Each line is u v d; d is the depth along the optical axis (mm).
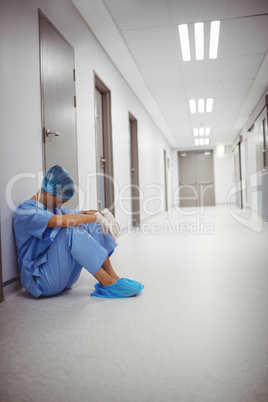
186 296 1838
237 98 6449
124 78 5211
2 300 1802
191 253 3229
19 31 2127
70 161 2934
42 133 2402
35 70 2330
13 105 2029
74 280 1959
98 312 1604
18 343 1270
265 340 1246
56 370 1059
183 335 1309
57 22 2766
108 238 1986
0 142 1875
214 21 3568
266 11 3389
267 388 926
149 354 1150
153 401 879
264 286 2004
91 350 1194
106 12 3326
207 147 12992
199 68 4875
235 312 1564
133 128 6219
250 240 4023
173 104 6789
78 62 3254
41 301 1804
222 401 872
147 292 1932
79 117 3232
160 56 4418
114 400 889
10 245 1954
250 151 8453
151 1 3166
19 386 970
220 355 1131
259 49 4270
